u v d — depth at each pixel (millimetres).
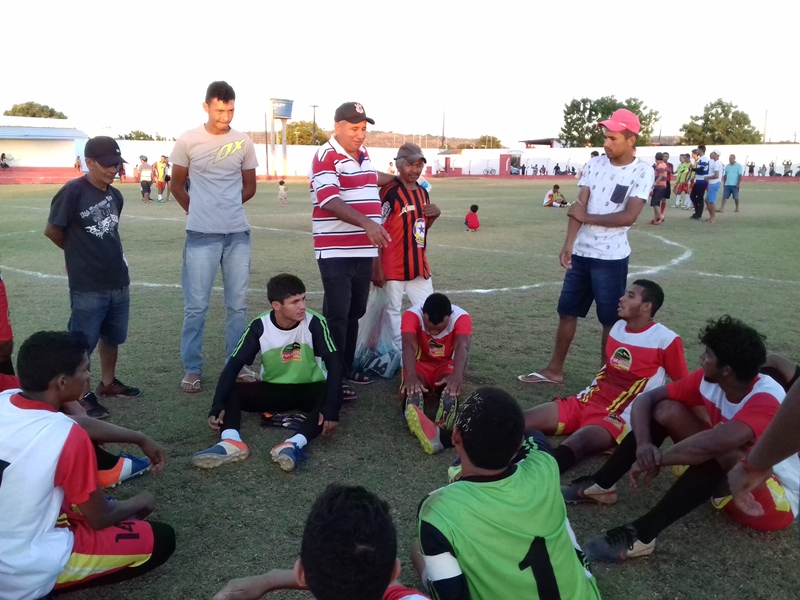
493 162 64375
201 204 4711
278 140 75375
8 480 2250
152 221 16609
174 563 2857
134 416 4359
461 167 65500
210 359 5559
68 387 2502
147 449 3271
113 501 2715
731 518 3262
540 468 2268
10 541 2264
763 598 2674
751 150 54000
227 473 3631
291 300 3934
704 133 73875
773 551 2994
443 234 14250
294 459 3613
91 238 4270
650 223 16281
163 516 3203
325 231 4512
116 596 2645
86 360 2572
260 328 4086
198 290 4785
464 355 4449
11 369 4098
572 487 3398
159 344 5914
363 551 1550
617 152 4715
